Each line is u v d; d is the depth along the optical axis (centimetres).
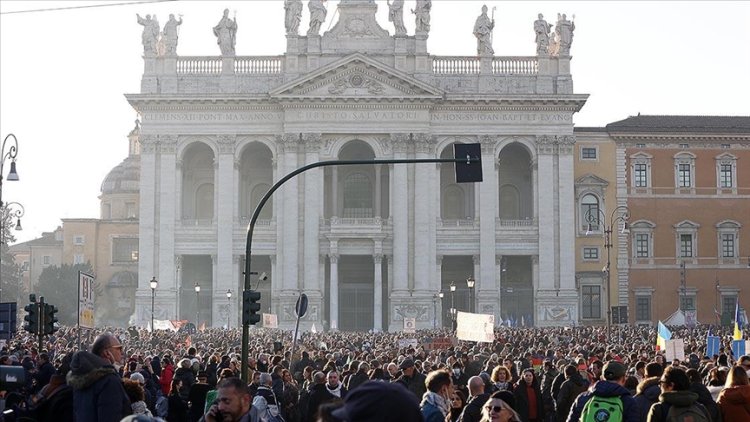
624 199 12188
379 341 7250
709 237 12262
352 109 11800
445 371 1797
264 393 2408
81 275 3900
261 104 11881
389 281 11894
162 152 11900
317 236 11775
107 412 1450
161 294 11806
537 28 11975
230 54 11894
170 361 4012
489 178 11938
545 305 11850
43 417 1570
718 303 12244
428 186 11838
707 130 12181
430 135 11856
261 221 11931
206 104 11869
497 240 11950
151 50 11888
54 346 5747
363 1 11881
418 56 11850
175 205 11894
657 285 12175
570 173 11944
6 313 4441
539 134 11931
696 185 12269
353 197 12431
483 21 11969
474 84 11938
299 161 11825
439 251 11925
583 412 1828
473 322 5266
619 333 7981
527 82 11956
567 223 11931
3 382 1464
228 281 11862
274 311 11788
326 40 11888
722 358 3109
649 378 2152
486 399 1952
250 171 12594
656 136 12181
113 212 16412
